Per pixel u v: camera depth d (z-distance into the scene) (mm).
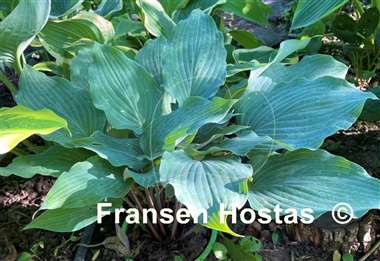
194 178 714
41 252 916
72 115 864
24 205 992
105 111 820
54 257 905
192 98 808
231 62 1084
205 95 854
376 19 1140
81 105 874
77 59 923
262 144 797
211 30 904
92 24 1014
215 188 701
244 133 814
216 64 881
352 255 877
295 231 895
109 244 899
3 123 663
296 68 926
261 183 773
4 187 1028
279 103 836
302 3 1085
